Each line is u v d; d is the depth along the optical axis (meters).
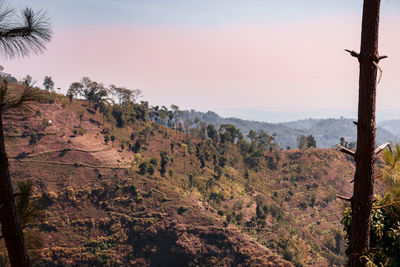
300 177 183.00
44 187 109.44
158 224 106.88
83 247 98.69
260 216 131.00
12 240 5.04
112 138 138.88
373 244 7.69
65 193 110.25
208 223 109.81
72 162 121.00
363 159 5.32
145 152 146.25
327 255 120.44
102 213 109.62
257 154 188.00
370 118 5.27
